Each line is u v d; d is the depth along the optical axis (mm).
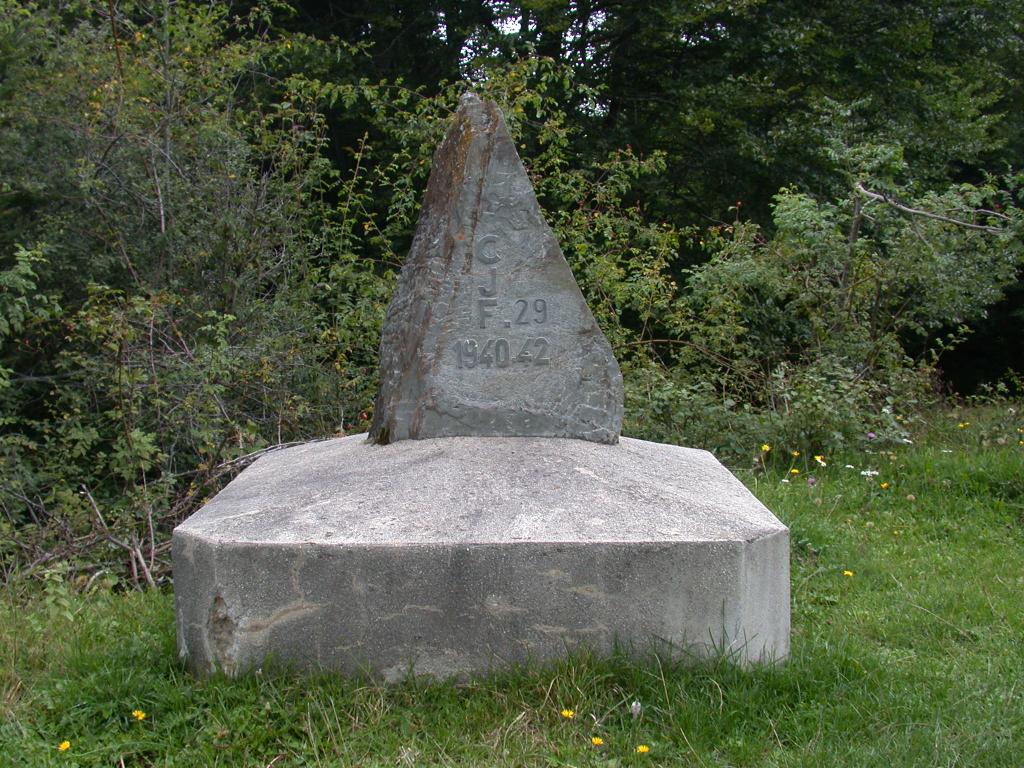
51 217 8008
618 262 9570
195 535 3549
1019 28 15570
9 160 8102
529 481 3809
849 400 7707
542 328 4332
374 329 8422
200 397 6781
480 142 4332
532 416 4324
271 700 3354
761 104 13586
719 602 3479
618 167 9758
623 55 14328
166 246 8195
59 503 6527
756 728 3307
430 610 3455
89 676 3588
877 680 3650
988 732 3285
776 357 9672
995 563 5445
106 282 8234
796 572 5195
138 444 6031
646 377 8031
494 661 3467
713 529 3562
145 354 6797
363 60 13094
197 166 8672
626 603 3467
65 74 8547
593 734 3248
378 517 3611
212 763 3115
